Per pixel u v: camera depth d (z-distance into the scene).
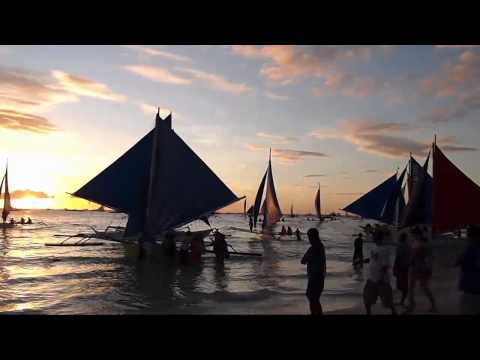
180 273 20.06
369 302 8.53
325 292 14.78
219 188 29.03
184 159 28.23
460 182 28.61
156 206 27.17
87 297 14.05
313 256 8.47
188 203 28.23
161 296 14.11
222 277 18.88
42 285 16.58
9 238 44.34
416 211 37.78
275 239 48.62
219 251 22.31
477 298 8.27
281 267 22.77
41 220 111.94
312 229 8.56
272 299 13.55
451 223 28.70
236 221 142.38
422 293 13.01
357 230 85.12
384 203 51.91
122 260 24.84
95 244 34.88
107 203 27.03
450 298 12.00
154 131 27.36
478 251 8.33
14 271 20.69
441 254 26.62
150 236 25.48
